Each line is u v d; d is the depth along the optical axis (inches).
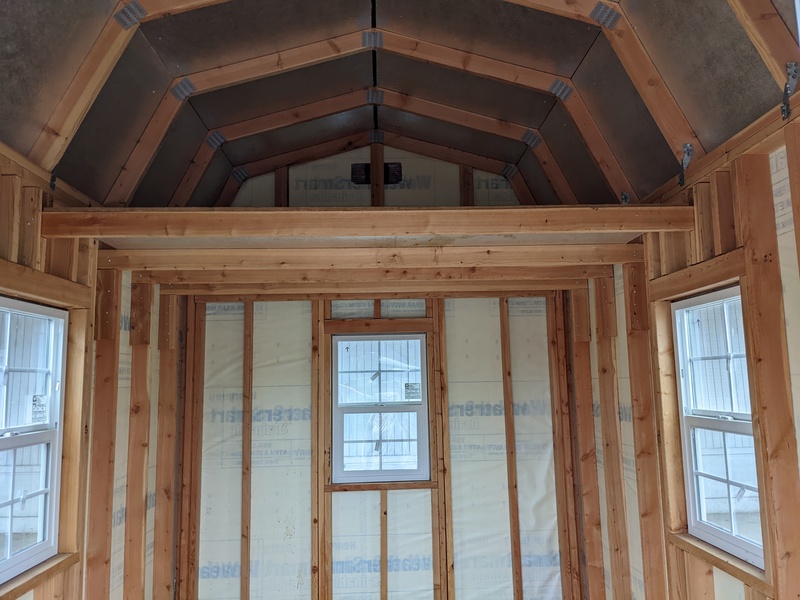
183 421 207.6
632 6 119.4
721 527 125.6
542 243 156.6
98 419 149.0
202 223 126.3
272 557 205.3
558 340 218.4
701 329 134.7
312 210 128.5
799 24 92.4
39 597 119.9
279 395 213.2
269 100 177.9
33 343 120.6
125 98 136.8
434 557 207.6
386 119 209.2
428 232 129.6
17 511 112.7
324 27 151.6
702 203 129.7
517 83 157.0
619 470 175.8
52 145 122.3
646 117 138.0
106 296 151.7
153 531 185.0
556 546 211.0
